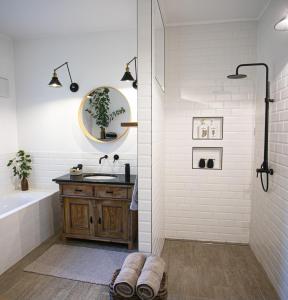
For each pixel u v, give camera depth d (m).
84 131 3.25
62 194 2.92
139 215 2.18
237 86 2.83
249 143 2.85
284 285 1.92
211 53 2.85
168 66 2.94
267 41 2.39
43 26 2.98
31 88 3.41
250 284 2.19
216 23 2.81
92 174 3.17
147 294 1.67
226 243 2.98
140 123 2.11
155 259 1.97
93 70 3.20
